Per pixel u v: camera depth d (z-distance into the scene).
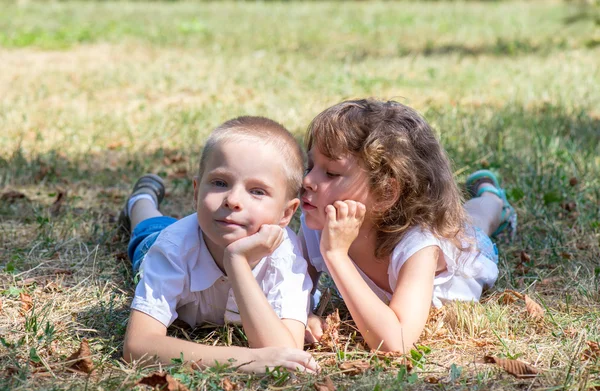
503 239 4.23
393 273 3.06
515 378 2.65
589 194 4.78
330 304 3.40
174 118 6.59
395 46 11.45
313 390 2.54
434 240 3.02
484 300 3.42
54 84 8.26
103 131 6.30
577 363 2.74
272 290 2.88
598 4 11.55
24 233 4.17
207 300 3.00
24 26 13.60
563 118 6.45
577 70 8.77
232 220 2.71
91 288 3.49
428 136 3.11
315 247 3.27
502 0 19.61
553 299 3.41
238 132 2.78
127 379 2.55
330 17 16.06
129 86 8.25
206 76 8.73
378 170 2.93
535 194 4.80
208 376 2.55
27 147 5.79
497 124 6.22
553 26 13.43
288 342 2.70
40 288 3.46
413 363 2.74
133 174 5.33
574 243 4.08
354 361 2.74
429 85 8.23
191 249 2.89
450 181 3.14
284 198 2.83
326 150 2.93
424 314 2.88
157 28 13.80
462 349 2.94
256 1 20.08
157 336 2.72
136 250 3.62
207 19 15.55
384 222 3.03
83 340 2.79
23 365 2.69
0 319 3.12
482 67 9.28
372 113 3.00
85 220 4.41
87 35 12.39
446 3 19.17
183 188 5.04
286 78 8.57
